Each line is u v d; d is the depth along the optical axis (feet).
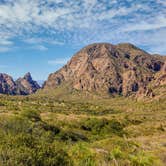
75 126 197.98
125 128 245.04
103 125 208.13
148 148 80.38
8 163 23.16
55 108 507.71
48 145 28.04
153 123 318.04
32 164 24.49
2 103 409.69
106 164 40.73
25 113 117.08
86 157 40.14
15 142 26.50
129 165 43.73
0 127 38.70
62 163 27.76
